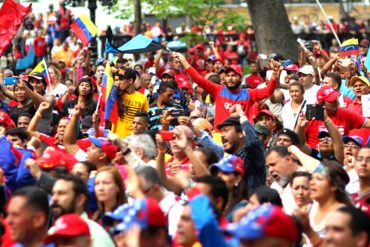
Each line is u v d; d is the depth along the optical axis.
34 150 30.33
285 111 38.97
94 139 29.17
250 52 73.12
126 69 38.41
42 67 46.66
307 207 26.39
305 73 42.72
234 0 98.25
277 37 60.38
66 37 75.25
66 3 60.41
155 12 69.69
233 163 26.06
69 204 24.03
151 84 47.25
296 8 101.12
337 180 25.69
